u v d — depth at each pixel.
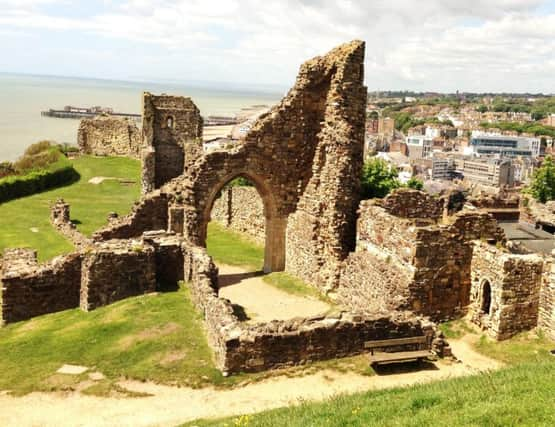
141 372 19.16
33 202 56.97
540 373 15.19
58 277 26.22
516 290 23.53
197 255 27.03
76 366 19.78
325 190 32.50
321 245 32.66
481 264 24.78
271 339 19.44
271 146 35.22
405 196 30.86
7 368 19.84
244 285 33.34
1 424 16.23
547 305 23.44
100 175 72.31
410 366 20.39
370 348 20.66
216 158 34.53
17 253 29.89
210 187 34.84
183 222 34.69
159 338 21.64
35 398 17.70
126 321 23.39
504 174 176.38
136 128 84.75
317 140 34.28
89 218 49.88
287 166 35.59
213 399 17.56
